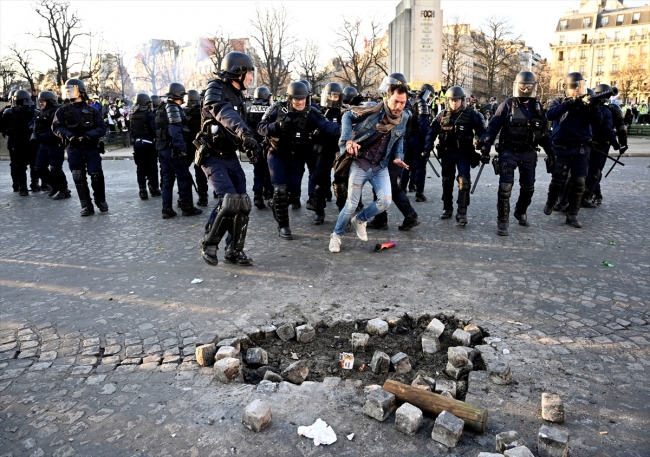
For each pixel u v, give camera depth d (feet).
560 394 9.59
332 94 25.46
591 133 22.89
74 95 25.38
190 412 9.14
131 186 37.91
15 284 16.08
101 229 23.59
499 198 21.52
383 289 15.23
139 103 30.71
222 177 16.26
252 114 28.27
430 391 9.46
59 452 8.11
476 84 215.31
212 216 16.83
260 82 171.42
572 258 18.37
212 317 13.25
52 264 18.19
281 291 15.10
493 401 9.37
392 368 10.92
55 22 134.51
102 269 17.53
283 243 20.54
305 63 165.27
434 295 14.71
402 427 8.54
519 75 21.22
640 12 312.71
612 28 321.52
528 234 21.85
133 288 15.55
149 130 30.71
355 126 17.47
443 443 8.25
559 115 22.80
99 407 9.32
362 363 11.14
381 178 18.15
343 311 13.58
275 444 8.27
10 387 10.03
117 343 11.86
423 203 29.09
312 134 20.33
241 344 11.94
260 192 27.30
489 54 178.09
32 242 21.31
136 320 13.14
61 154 31.58
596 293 14.89
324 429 8.56
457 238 21.18
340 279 16.14
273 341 12.31
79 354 11.37
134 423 8.84
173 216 26.25
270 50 158.81
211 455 8.02
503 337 12.00
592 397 9.50
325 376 10.74
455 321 13.12
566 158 23.17
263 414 8.61
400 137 17.87
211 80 15.94
